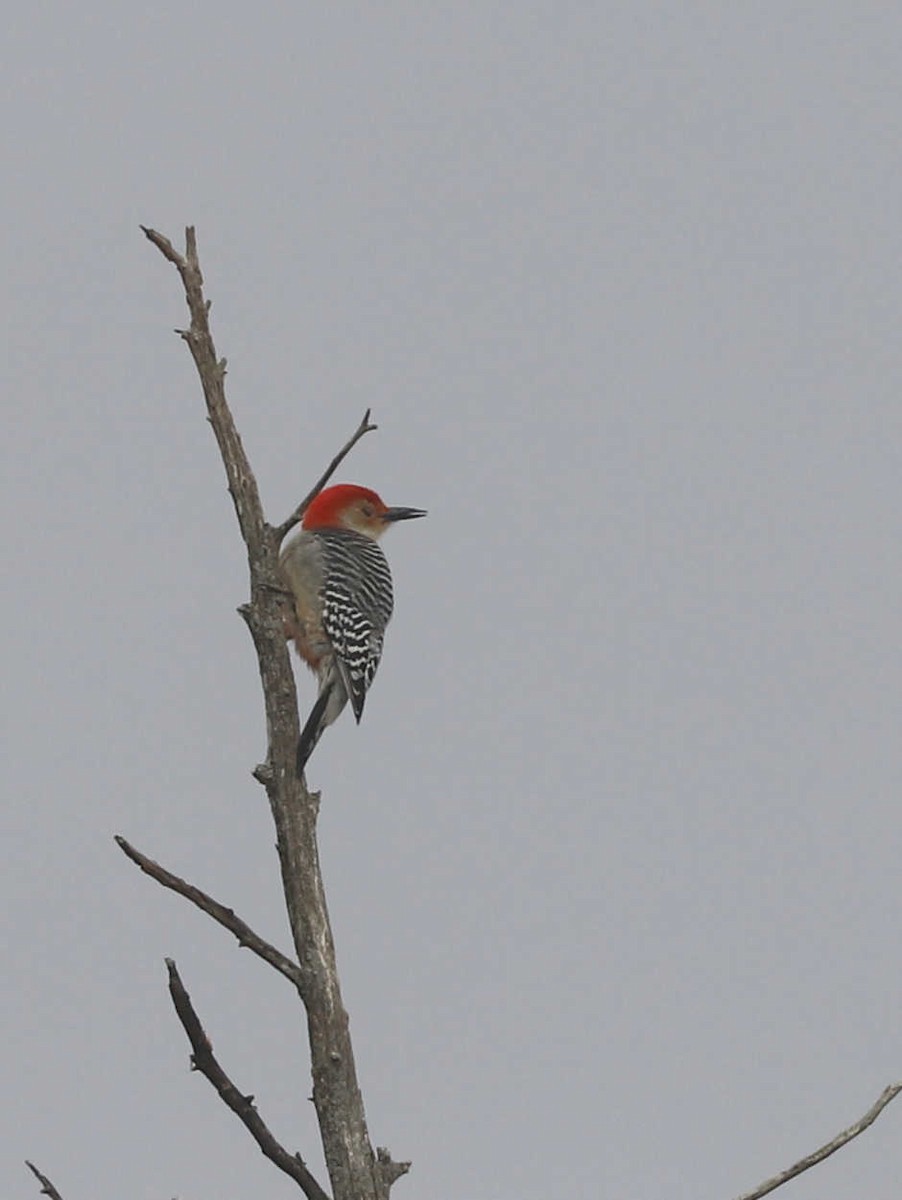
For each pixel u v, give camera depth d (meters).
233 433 10.65
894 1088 9.27
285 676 10.52
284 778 10.37
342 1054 9.96
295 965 10.05
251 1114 9.39
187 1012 9.09
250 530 10.62
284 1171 9.52
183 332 10.64
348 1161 9.84
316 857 10.32
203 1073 9.28
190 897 9.77
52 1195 9.06
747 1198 9.09
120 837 9.61
